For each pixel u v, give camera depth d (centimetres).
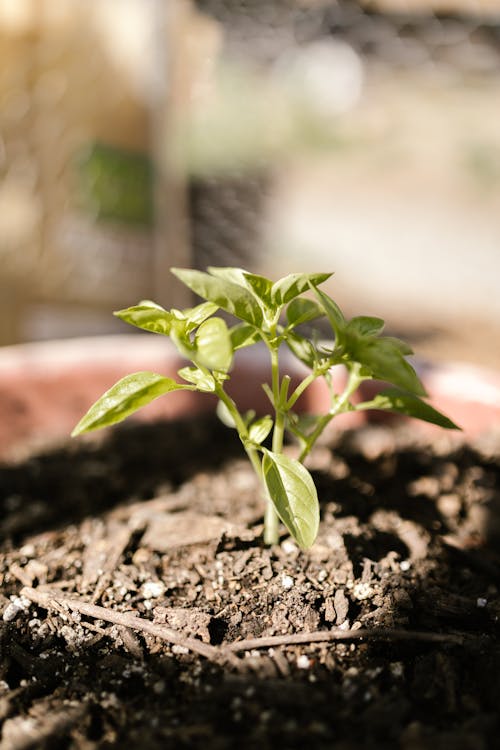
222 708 37
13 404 53
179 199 82
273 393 43
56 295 75
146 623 41
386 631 40
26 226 72
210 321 37
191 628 41
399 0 102
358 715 37
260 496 48
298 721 37
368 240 150
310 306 43
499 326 112
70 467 52
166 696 38
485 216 161
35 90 69
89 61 70
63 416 54
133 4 70
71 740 37
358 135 188
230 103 112
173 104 78
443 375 52
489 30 105
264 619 41
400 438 53
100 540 46
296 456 51
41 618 42
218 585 42
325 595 42
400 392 42
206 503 48
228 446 53
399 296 124
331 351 42
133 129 73
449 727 37
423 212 165
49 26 68
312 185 182
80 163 72
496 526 47
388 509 48
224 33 103
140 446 53
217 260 112
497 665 39
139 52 71
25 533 47
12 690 39
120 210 75
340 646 40
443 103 194
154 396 40
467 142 187
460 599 42
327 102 165
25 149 70
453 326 112
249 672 39
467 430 52
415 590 42
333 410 43
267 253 129
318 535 45
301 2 101
